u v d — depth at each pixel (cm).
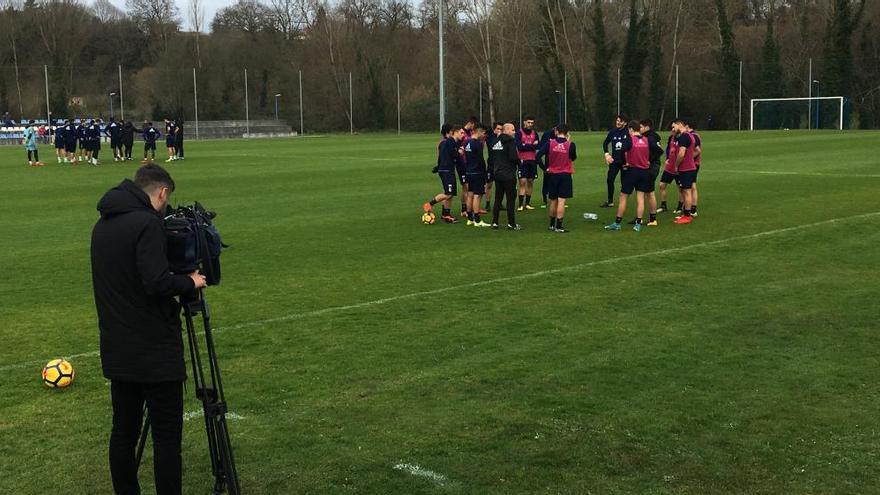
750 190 2020
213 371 459
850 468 491
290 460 510
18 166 3234
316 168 2939
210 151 4259
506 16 7638
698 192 1992
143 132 3566
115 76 8494
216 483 468
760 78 7200
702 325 802
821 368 669
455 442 534
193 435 557
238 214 1695
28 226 1569
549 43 7594
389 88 7906
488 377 656
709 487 468
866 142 4134
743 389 623
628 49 7388
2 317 867
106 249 414
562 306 884
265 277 1056
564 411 584
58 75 7525
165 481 429
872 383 633
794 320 816
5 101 7512
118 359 417
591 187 2175
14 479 489
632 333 777
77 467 506
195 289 431
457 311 867
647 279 1019
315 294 955
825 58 7044
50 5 8300
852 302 885
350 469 497
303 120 7956
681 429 550
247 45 8694
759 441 529
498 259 1171
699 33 7712
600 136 5741
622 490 466
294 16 9825
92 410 599
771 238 1316
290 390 631
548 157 1410
